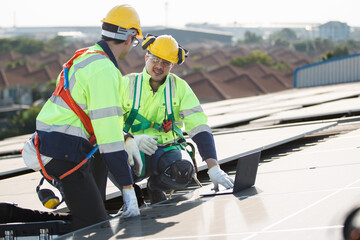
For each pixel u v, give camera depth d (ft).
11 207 12.31
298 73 88.94
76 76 11.61
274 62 331.57
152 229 10.05
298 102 44.39
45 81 243.40
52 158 11.55
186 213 11.13
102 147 11.41
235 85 216.13
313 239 7.55
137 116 14.17
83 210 11.65
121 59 12.57
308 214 9.09
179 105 14.08
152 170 13.85
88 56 11.72
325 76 86.38
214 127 30.55
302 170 13.89
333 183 11.59
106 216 11.94
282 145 21.62
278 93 77.15
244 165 12.44
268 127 26.25
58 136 11.53
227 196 12.26
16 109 214.07
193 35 634.43
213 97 191.31
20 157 26.55
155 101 14.07
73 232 10.87
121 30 12.13
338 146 17.46
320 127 22.02
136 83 14.12
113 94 11.44
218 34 649.61
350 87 64.64
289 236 7.97
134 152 12.50
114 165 11.41
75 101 11.62
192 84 198.80
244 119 33.04
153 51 13.57
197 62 331.16
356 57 83.51
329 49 508.12
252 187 12.73
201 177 17.83
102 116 11.35
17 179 18.79
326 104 36.88
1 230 11.57
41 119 11.71
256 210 10.14
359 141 17.95
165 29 623.77
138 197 13.78
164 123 14.01
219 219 9.93
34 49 431.02
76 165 11.57
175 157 13.64
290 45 586.04
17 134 162.81
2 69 325.62
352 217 6.26
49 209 13.29
